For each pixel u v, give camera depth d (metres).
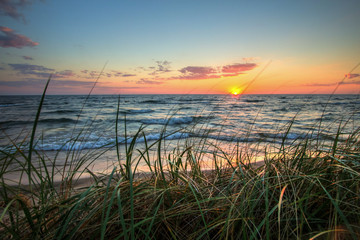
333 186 1.41
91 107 31.50
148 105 36.91
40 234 1.12
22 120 14.71
